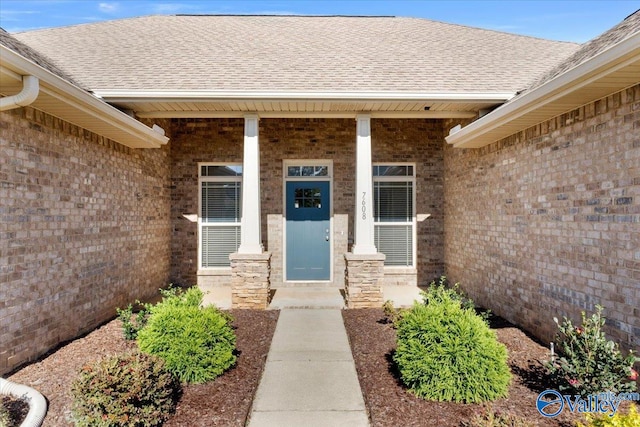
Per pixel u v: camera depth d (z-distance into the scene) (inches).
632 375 118.0
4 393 126.6
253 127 257.8
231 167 324.8
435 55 288.8
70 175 188.1
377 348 175.9
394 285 323.0
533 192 196.1
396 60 279.3
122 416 103.7
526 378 142.3
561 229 174.2
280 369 154.6
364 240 254.8
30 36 306.8
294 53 288.5
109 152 225.3
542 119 183.8
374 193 326.6
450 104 244.8
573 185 166.6
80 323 194.5
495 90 238.5
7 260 148.1
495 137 223.6
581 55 195.8
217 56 278.8
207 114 258.5
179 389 133.3
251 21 356.2
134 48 287.3
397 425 113.5
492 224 238.5
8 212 148.9
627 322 137.9
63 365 153.8
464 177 281.4
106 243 221.0
